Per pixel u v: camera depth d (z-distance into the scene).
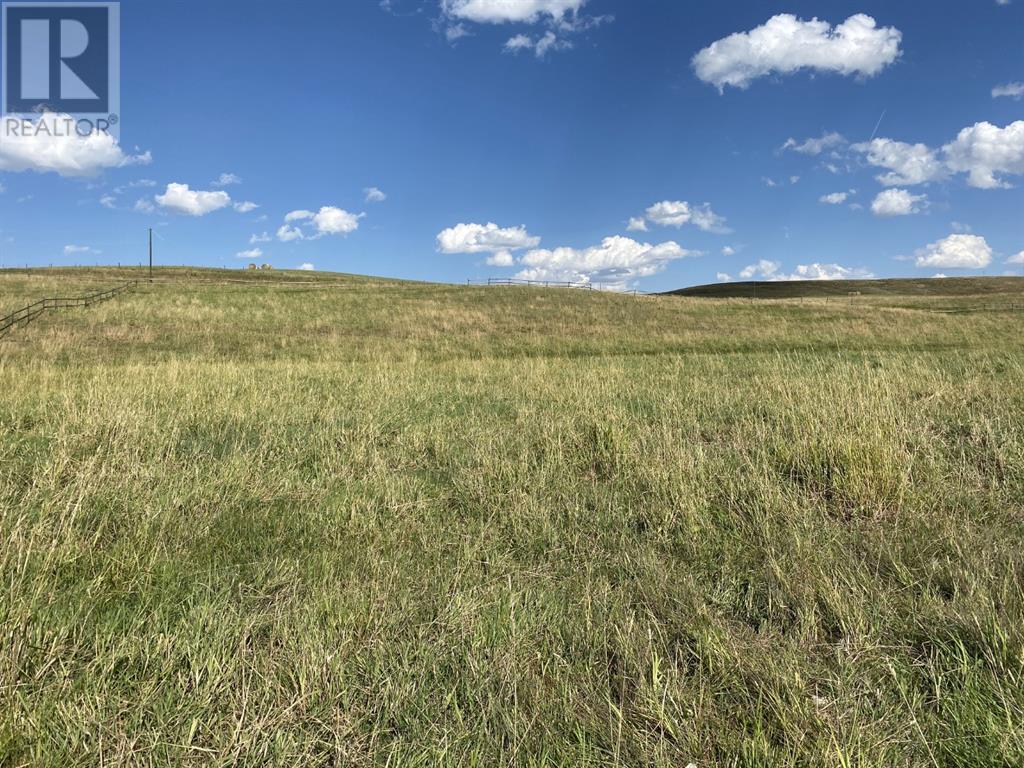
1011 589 2.71
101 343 22.28
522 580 3.10
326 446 5.73
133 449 5.18
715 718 2.05
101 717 1.98
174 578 3.01
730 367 12.04
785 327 29.94
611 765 1.87
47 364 16.23
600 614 2.70
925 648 2.45
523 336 28.03
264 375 11.32
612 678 2.31
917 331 26.84
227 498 4.15
